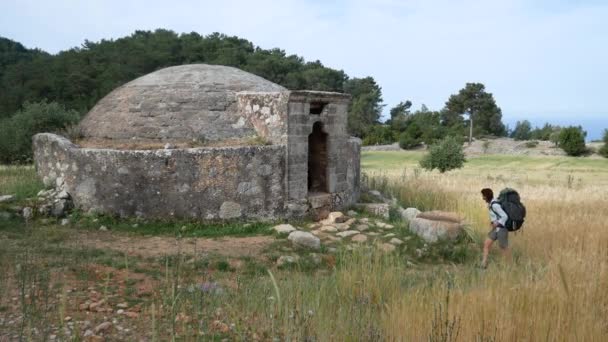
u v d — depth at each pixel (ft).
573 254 27.12
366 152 192.65
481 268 27.09
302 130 39.91
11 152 74.69
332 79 225.76
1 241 28.99
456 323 17.43
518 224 31.37
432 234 36.52
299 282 21.65
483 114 259.80
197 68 46.70
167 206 36.32
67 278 22.68
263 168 38.11
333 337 16.46
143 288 22.20
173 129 40.47
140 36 182.91
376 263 23.89
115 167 36.42
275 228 35.63
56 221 35.55
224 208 36.96
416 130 212.84
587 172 116.67
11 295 19.66
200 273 25.70
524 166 135.85
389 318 18.45
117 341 16.20
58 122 75.31
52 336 16.17
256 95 40.50
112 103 44.86
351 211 43.32
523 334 17.39
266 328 17.28
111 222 35.88
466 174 99.76
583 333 17.43
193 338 16.52
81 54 144.97
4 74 138.82
